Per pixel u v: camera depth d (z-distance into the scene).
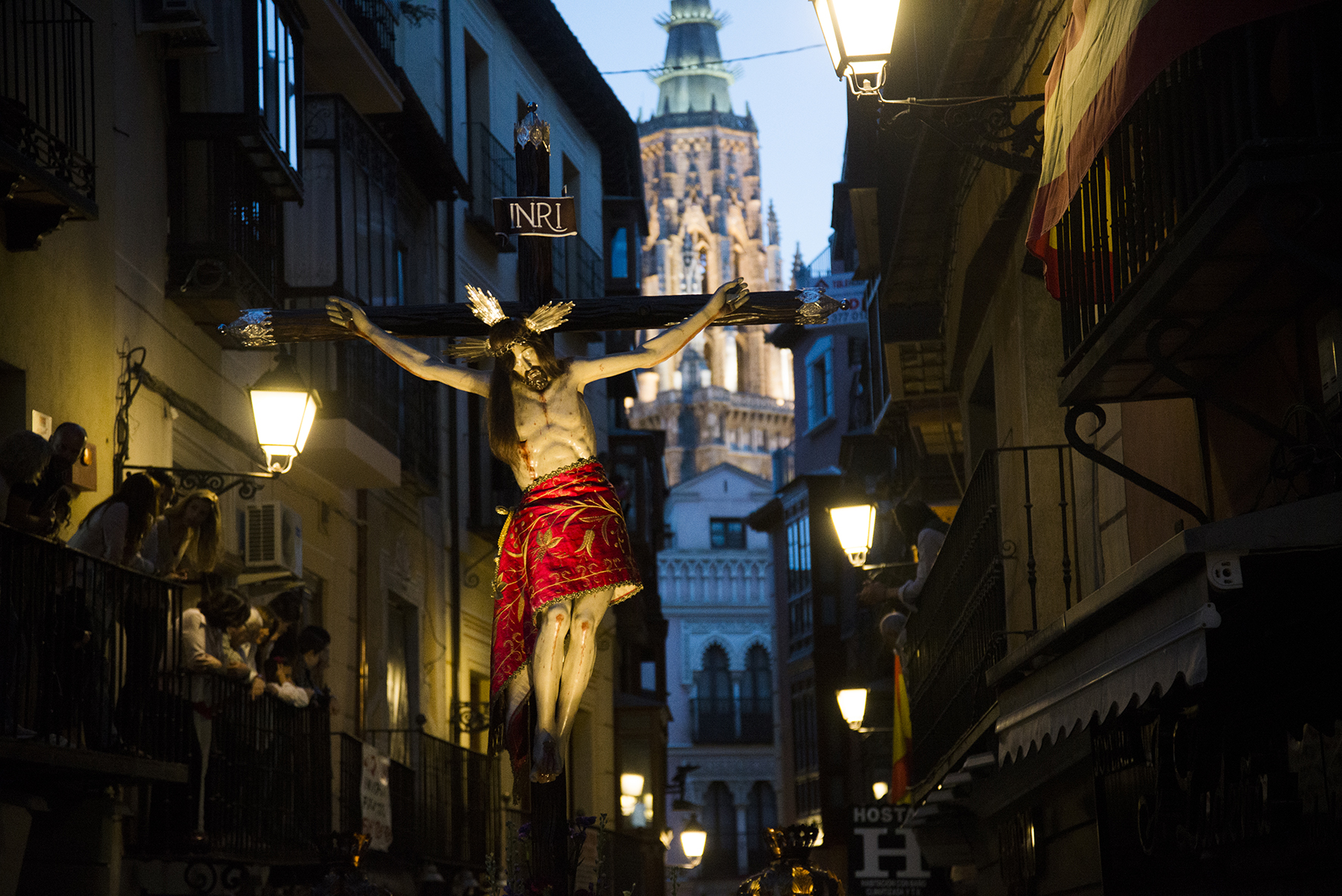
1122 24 6.24
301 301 15.67
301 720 12.70
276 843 11.80
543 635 5.45
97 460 10.76
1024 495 11.70
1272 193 5.27
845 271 38.75
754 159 113.19
